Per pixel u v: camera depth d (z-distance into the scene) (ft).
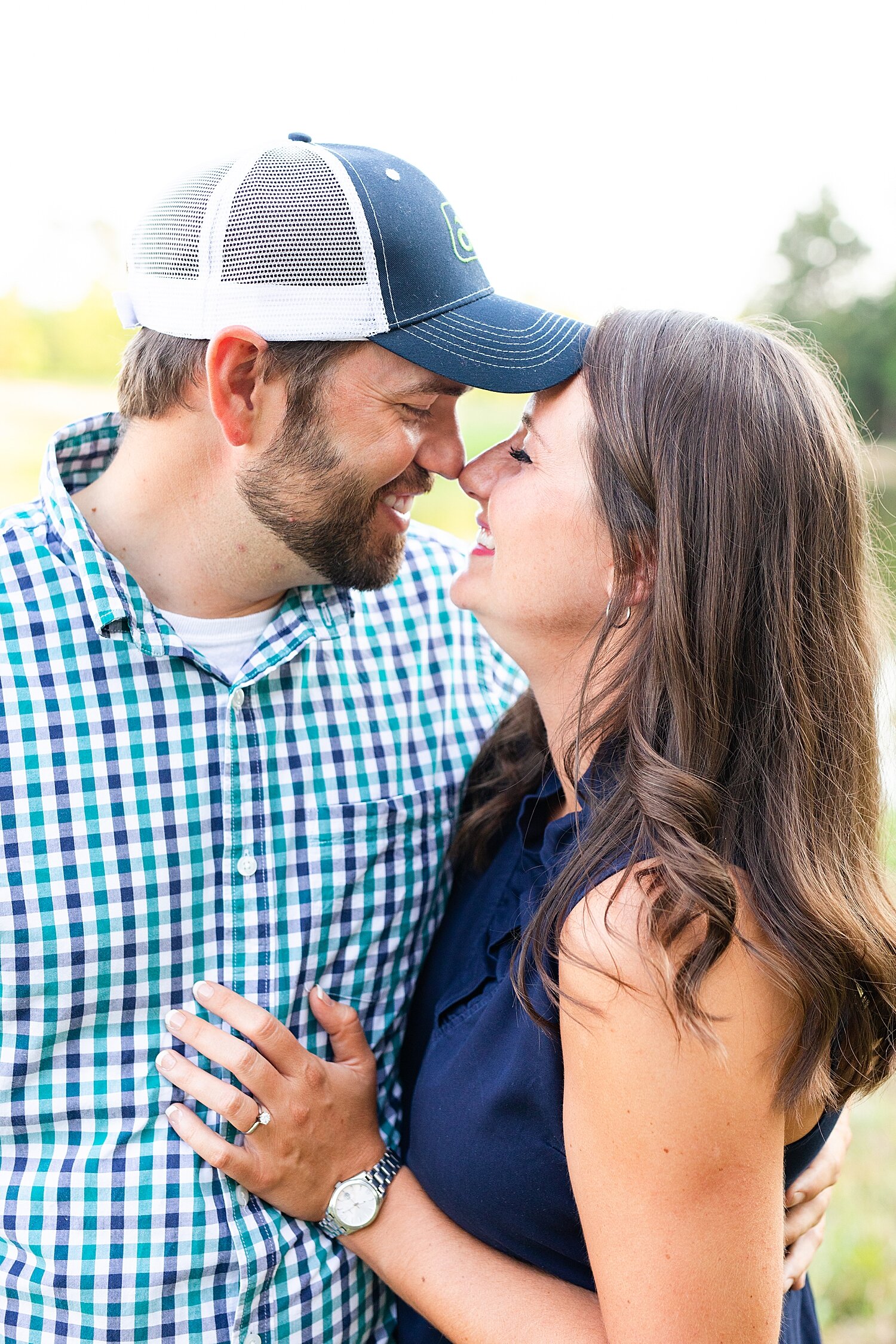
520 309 4.53
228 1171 4.16
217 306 4.22
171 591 4.62
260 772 4.55
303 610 4.76
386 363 4.27
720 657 3.78
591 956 3.48
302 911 4.59
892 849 7.12
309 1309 4.42
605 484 3.98
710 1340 3.33
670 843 3.52
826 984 3.53
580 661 4.36
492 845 5.00
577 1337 3.75
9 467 19.60
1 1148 4.26
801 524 3.83
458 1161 4.09
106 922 4.22
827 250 60.23
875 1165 9.13
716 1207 3.37
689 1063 3.31
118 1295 4.13
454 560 5.65
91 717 4.26
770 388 3.87
